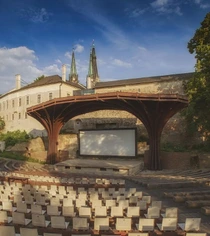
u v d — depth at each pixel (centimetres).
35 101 4959
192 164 2403
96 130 3038
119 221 659
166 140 3647
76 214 834
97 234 643
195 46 2591
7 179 1543
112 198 1000
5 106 5734
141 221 655
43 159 3031
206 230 770
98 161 2691
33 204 833
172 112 2227
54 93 4716
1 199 945
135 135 2797
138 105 2256
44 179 1562
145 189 1434
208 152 2561
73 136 3400
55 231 666
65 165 2423
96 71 9025
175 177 1825
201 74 2403
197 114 2589
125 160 2805
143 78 4416
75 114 2878
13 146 3628
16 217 707
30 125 4981
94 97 2228
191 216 916
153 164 2298
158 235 641
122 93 2108
